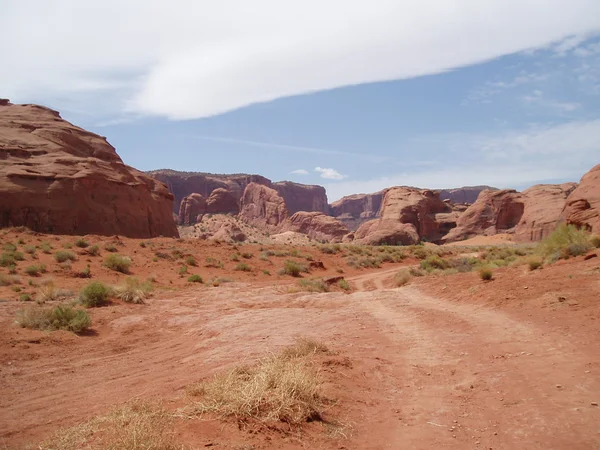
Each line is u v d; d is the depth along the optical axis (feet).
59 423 19.44
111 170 188.34
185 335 43.70
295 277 119.34
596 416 16.43
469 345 29.55
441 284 63.72
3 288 69.00
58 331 42.63
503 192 371.15
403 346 31.50
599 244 59.26
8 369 31.40
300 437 15.16
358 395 20.76
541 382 20.62
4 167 153.17
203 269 115.14
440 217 404.98
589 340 25.85
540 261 57.57
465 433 16.39
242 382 17.66
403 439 16.07
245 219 519.19
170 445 12.51
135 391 24.38
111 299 61.57
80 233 154.92
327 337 35.83
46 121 204.54
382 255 176.55
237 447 13.35
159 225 206.90
